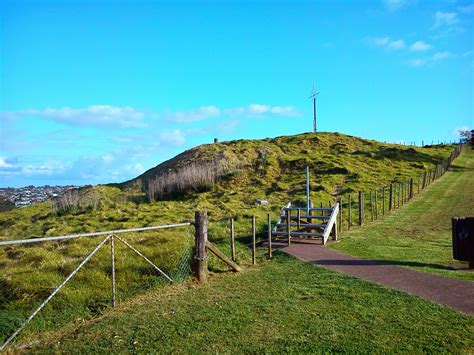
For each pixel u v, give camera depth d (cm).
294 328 657
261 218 1917
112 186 4103
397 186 2853
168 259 1073
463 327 642
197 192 3105
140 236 1396
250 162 3744
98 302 862
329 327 655
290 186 2977
